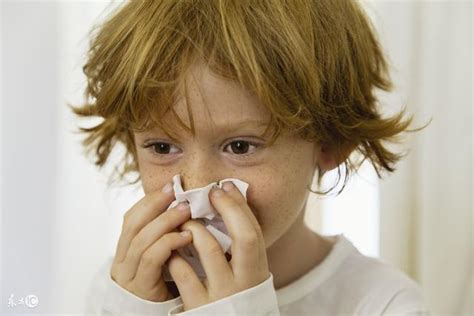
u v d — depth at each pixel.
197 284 0.86
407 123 0.98
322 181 1.00
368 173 1.16
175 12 0.86
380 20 1.13
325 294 0.95
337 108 0.90
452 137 1.13
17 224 1.20
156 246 0.86
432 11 1.13
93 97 0.96
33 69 1.19
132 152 1.00
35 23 1.18
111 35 0.90
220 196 0.85
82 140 1.14
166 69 0.85
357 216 1.18
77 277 1.20
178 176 0.86
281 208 0.87
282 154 0.87
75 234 1.20
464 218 1.14
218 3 0.86
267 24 0.86
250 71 0.84
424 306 0.95
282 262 0.95
